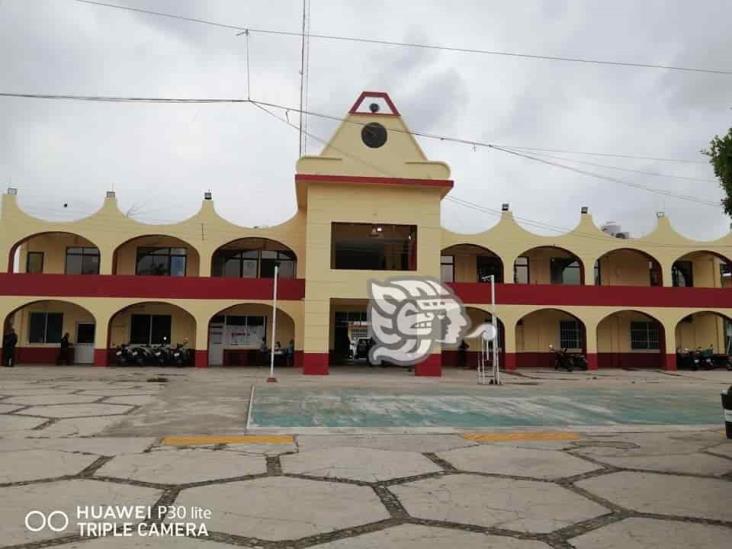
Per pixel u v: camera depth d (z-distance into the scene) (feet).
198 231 76.28
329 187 65.82
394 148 66.69
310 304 64.75
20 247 78.54
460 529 14.76
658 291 81.66
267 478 19.58
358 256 81.05
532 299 79.77
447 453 24.13
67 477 19.34
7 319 71.77
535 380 63.21
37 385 50.31
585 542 13.94
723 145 19.95
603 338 87.61
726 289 82.58
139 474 19.88
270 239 77.82
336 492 17.98
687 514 16.14
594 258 81.66
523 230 81.35
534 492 18.29
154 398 41.65
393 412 36.35
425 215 66.85
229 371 69.05
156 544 13.46
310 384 54.29
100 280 73.51
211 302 74.69
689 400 44.78
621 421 33.81
